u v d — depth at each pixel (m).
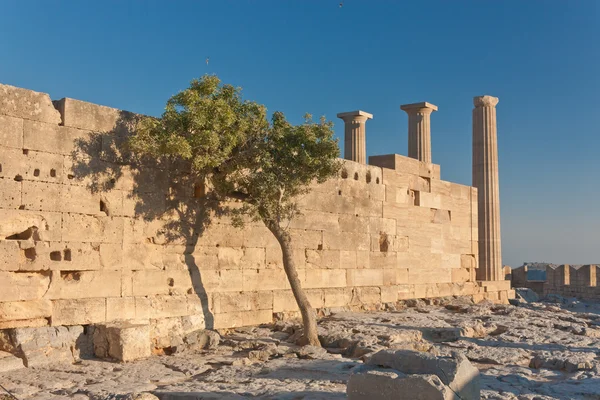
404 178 25.27
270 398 10.39
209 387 11.27
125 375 12.26
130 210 15.41
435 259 26.73
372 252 23.28
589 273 40.03
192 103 14.94
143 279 15.58
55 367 12.91
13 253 13.24
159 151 14.64
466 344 16.44
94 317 14.38
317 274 20.88
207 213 17.33
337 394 10.66
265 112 16.12
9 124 13.34
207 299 17.00
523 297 38.31
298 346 15.76
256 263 18.69
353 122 27.36
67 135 14.27
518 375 12.87
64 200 14.13
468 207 29.17
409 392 8.59
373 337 16.00
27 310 13.34
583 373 13.21
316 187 21.03
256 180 16.05
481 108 30.02
